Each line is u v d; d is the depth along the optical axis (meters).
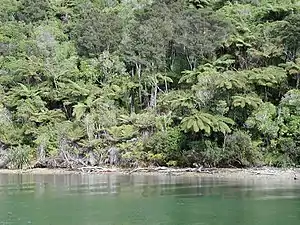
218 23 50.38
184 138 39.69
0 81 54.62
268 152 38.78
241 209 19.78
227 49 50.84
